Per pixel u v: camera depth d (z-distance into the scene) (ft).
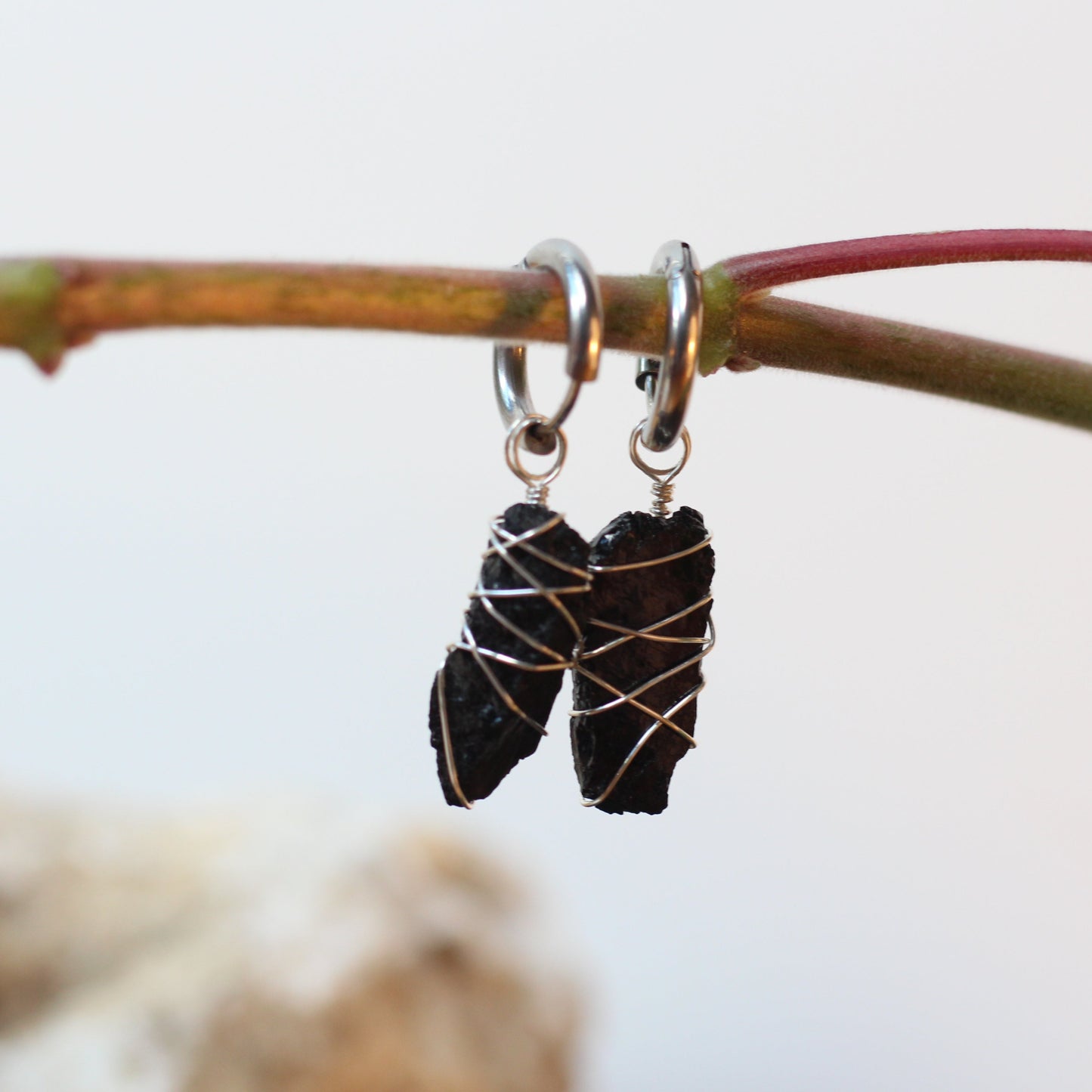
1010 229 0.57
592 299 0.53
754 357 0.56
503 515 0.58
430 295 0.52
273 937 0.60
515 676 0.58
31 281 0.49
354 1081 0.59
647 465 0.60
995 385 0.57
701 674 0.61
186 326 0.50
